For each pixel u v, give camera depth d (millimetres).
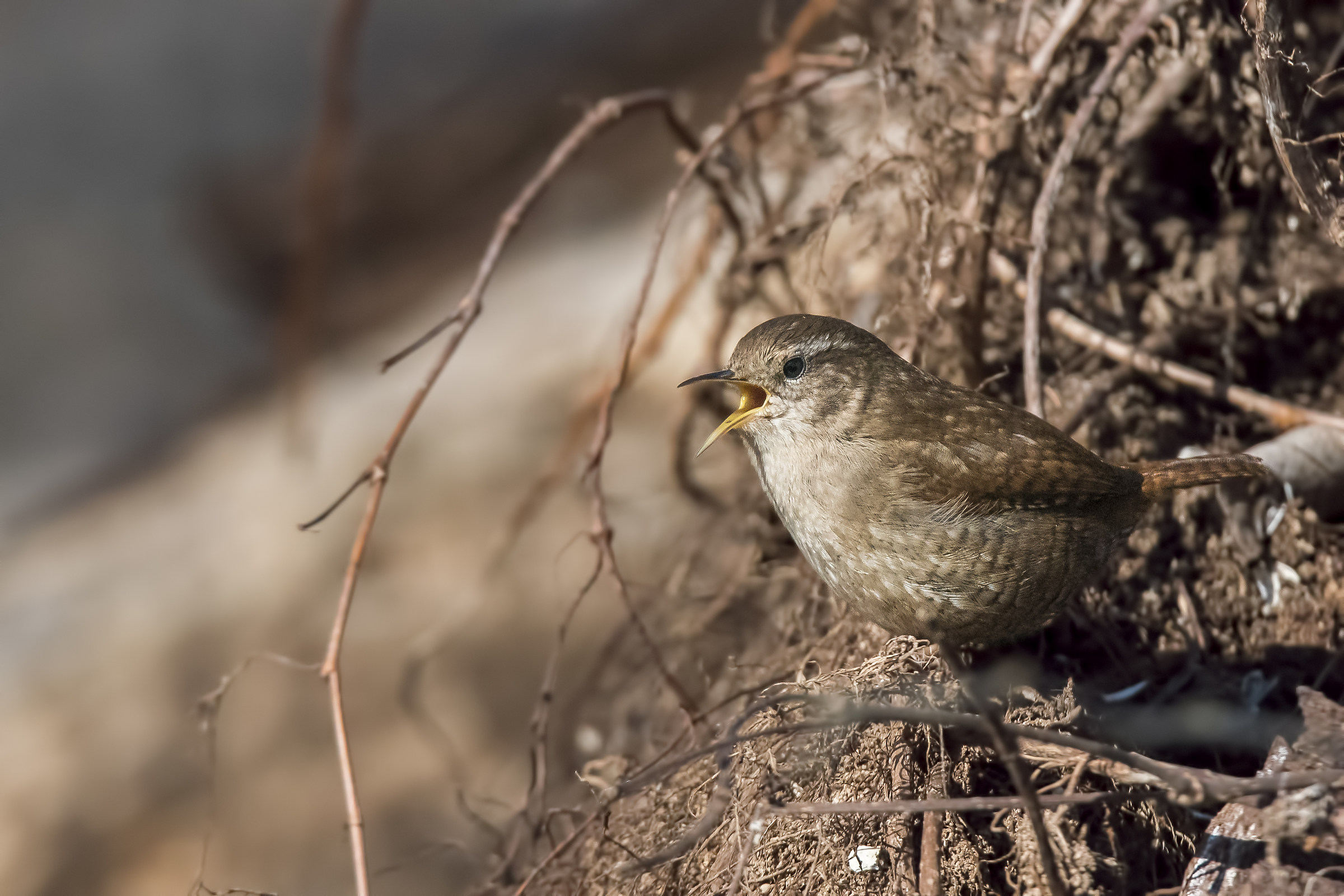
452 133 17375
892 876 5492
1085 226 8000
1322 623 6754
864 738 5824
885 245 8258
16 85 18156
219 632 11664
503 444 11875
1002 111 7594
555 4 17984
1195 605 6891
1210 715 6379
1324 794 5289
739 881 5477
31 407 16891
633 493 10680
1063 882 5012
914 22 8281
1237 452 7133
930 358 7637
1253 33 6656
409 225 17125
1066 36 7379
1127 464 6449
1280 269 7609
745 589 8469
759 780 5852
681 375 10992
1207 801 5023
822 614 7590
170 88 18094
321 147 9086
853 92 9023
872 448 6145
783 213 9000
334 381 14570
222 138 17906
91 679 11742
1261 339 7664
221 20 18125
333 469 12422
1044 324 7660
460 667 10711
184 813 11070
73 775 11383
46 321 17359
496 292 14531
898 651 6352
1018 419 6266
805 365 6383
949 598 6070
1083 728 6203
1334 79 7152
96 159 18109
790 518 6469
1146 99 7816
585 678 9148
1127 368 7520
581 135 8211
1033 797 4645
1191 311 7707
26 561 13672
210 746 7035
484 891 7516
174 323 17359
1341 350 7539
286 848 10656
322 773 10844
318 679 11078
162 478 14375
